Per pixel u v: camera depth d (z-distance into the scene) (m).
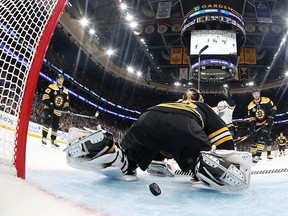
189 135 2.07
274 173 3.91
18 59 1.67
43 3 1.70
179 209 1.50
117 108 29.39
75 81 22.75
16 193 1.34
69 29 20.59
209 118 2.30
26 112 1.64
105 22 23.80
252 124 6.21
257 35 25.42
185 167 2.15
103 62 26.22
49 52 19.27
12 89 1.66
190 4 21.06
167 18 20.36
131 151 2.32
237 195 1.91
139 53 29.34
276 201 1.74
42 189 1.53
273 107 6.01
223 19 17.95
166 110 2.22
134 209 1.44
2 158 1.71
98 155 2.15
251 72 31.77
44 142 6.01
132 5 21.97
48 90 6.03
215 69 19.09
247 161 1.95
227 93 4.70
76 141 2.10
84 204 1.41
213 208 1.54
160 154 2.98
